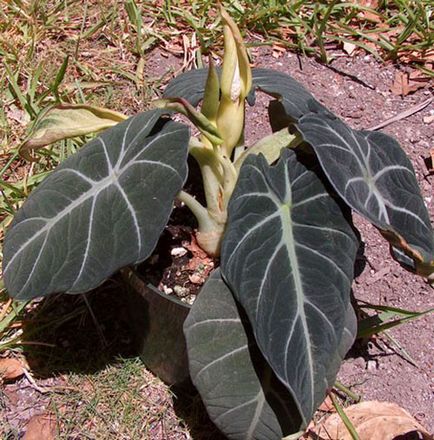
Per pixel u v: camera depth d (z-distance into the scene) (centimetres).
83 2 111
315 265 59
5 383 74
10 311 78
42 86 100
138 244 58
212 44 107
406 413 71
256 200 60
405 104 103
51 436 71
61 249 60
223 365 61
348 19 112
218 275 62
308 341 57
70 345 77
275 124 78
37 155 90
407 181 68
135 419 72
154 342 71
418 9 111
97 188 62
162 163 60
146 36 108
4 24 106
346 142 63
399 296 83
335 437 70
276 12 111
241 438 62
